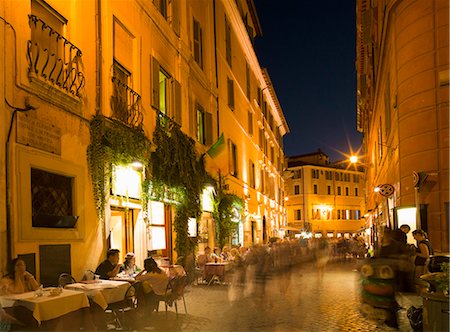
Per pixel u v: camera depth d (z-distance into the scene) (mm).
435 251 12789
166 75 15414
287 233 52219
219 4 22703
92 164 9969
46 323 6168
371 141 34750
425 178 13047
